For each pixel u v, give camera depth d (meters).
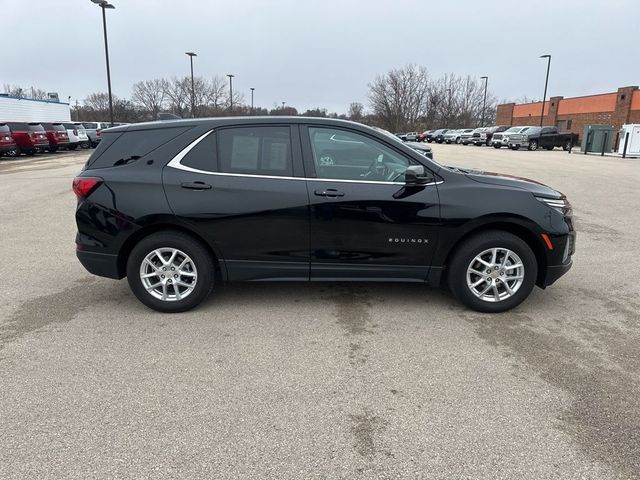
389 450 2.62
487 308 4.44
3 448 2.62
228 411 2.96
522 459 2.56
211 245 4.27
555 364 3.55
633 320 4.34
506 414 2.95
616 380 3.33
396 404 3.04
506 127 42.22
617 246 6.98
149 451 2.60
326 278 4.39
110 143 4.39
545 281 4.46
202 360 3.58
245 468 2.48
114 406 3.00
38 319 4.32
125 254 4.43
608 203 10.94
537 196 4.31
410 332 4.07
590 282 5.38
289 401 3.07
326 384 3.27
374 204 4.20
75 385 3.23
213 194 4.20
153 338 3.94
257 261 4.32
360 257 4.31
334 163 4.29
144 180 4.23
